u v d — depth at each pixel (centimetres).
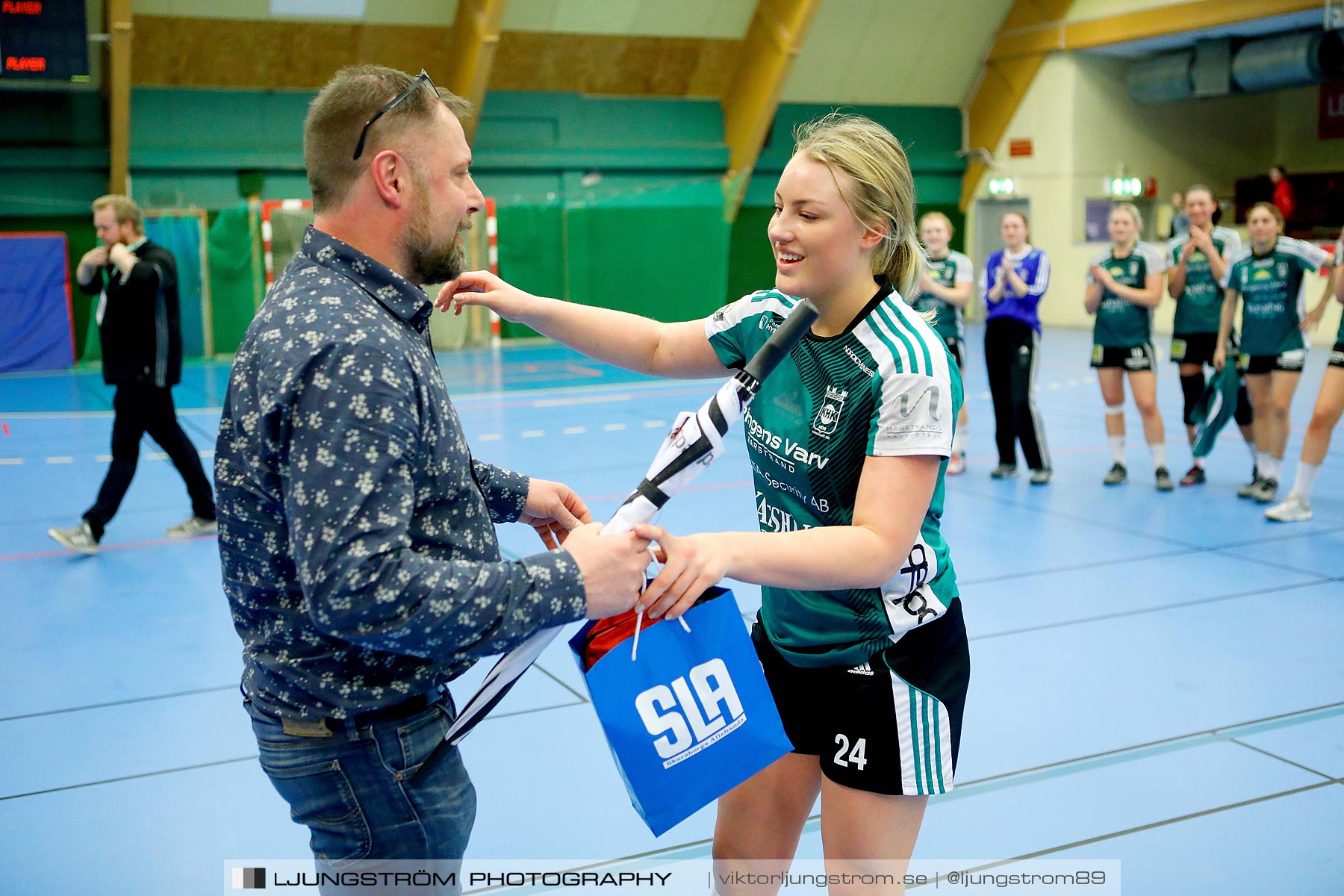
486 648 143
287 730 157
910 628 184
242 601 158
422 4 1457
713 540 155
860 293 175
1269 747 333
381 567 136
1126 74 1809
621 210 1688
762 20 1636
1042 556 552
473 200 164
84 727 358
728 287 1827
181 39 1391
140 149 1397
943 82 1881
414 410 145
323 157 154
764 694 167
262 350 145
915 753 185
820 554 160
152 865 273
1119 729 349
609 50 1609
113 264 569
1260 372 661
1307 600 476
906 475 166
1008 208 1895
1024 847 278
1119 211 696
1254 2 1486
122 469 583
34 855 278
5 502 702
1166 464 795
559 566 147
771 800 203
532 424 980
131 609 484
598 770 325
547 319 207
